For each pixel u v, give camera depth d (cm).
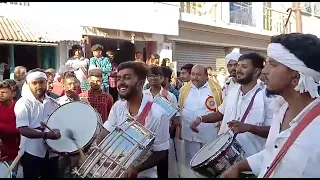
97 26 1116
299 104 215
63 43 1052
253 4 2044
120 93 317
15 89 513
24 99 419
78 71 826
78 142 399
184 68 714
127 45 1295
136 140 287
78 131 407
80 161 344
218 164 332
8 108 451
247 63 392
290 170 206
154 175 323
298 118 210
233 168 240
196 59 1655
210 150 346
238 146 354
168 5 1368
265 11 2136
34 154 422
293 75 212
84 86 789
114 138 293
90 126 408
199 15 1647
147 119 308
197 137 512
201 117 459
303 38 209
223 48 1850
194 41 1597
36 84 426
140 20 1251
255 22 2062
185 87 541
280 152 209
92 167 283
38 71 434
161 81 570
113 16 1160
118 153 283
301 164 204
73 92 531
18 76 722
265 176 212
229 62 507
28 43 930
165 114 314
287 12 2052
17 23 981
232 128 357
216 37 1745
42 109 429
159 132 311
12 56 983
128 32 1233
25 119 411
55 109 434
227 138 352
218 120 456
